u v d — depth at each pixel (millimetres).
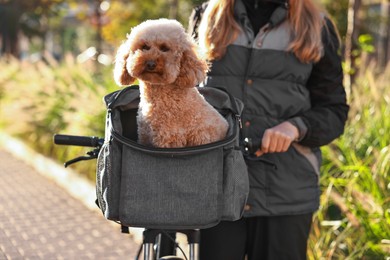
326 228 5387
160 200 2600
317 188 3588
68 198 8461
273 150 3193
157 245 3523
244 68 3428
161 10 17125
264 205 3414
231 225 3477
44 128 11797
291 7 3379
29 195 8688
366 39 7738
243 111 3404
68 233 6719
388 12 14352
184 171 2604
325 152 5914
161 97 2592
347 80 7422
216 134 2691
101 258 5852
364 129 6148
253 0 3521
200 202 2609
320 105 3488
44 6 32375
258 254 3547
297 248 3514
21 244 6309
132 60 2539
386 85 6730
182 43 2566
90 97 10086
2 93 14844
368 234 4910
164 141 2607
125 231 2766
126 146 2623
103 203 2746
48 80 11938
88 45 26312
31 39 37562
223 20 3424
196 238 2955
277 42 3395
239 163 2797
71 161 3100
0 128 14141
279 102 3398
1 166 11203
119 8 17703
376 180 5219
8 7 34938
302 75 3424
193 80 2566
